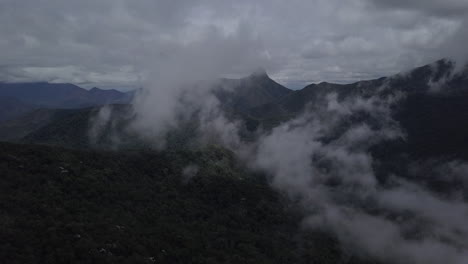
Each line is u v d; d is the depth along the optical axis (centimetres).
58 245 7619
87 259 7512
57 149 13338
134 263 8025
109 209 10712
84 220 9156
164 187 14800
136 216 11125
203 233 11838
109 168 13938
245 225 14425
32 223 8125
